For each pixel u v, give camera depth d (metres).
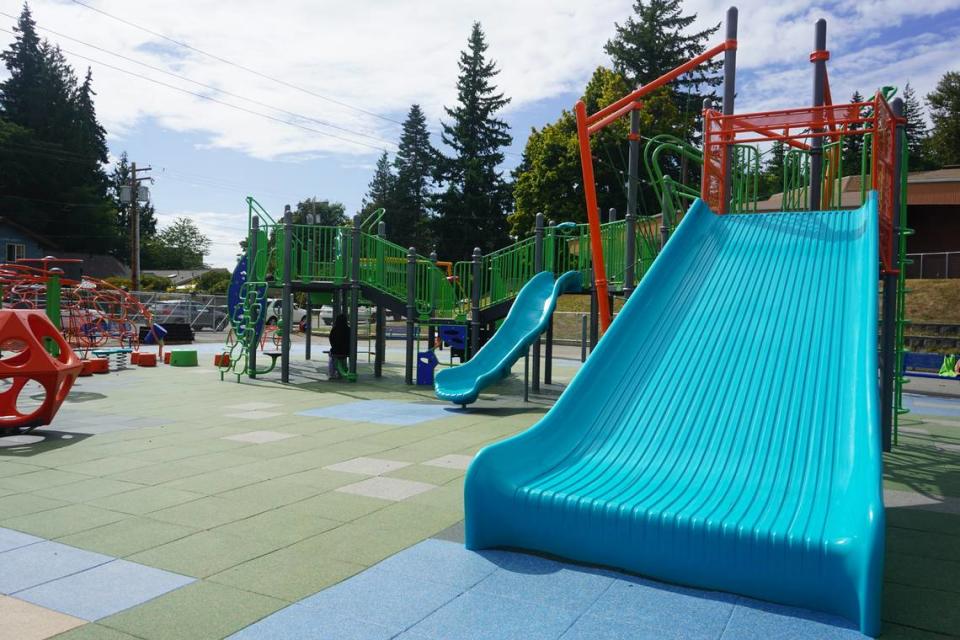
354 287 16.70
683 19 52.91
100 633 3.56
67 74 72.69
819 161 9.77
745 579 4.13
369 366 20.55
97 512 5.71
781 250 7.79
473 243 64.25
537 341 15.27
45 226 62.94
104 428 9.68
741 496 4.66
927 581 4.48
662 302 7.32
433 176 68.12
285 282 16.09
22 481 6.71
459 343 18.53
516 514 4.89
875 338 5.78
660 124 44.56
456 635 3.59
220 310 43.34
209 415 11.08
